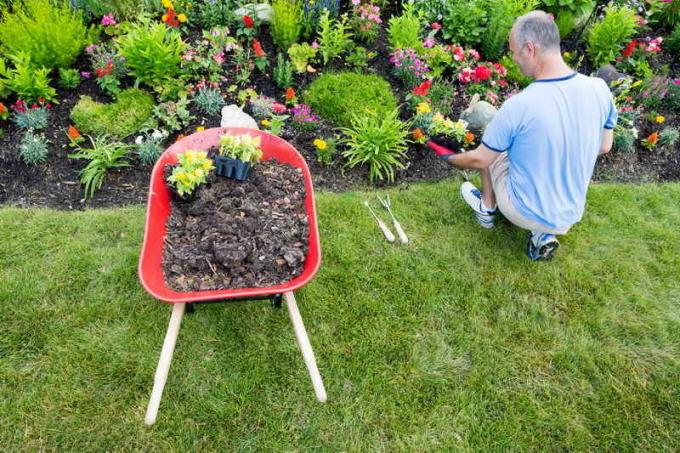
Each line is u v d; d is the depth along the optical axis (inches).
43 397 95.5
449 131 148.0
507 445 97.3
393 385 103.8
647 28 206.2
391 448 95.5
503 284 123.9
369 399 101.3
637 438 100.3
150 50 142.9
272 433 95.1
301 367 104.4
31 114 136.9
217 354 104.9
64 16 148.4
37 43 145.2
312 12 171.8
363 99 156.6
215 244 93.1
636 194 152.9
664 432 101.3
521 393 104.9
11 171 132.3
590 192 151.6
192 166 93.5
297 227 99.7
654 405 105.4
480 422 100.2
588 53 195.9
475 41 182.1
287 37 164.1
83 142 139.8
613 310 121.3
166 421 94.6
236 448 92.8
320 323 111.8
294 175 107.5
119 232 123.3
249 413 97.3
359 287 119.3
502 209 122.0
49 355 101.0
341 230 130.6
